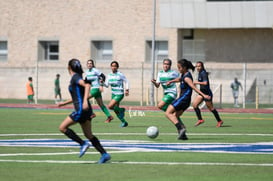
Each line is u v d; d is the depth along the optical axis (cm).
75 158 2880
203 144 3547
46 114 6462
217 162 2773
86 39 11250
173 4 10156
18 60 11638
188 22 10150
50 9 11456
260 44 10306
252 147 3400
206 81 4894
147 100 8675
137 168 2578
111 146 3406
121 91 4906
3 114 6438
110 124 5122
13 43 11675
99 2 11162
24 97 10956
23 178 2322
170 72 4256
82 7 11269
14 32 11681
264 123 5462
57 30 11419
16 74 11150
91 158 2880
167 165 2670
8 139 3775
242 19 9888
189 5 10075
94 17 11206
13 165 2647
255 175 2420
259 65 10312
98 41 11306
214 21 10019
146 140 3762
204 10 10012
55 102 9550
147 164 2697
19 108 7919
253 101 9700
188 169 2559
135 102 9631
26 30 11606
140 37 10919
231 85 8969
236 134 4250
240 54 10400
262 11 9762
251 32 10350
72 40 11331
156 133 3559
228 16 9931
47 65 11350
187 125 5134
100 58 11281
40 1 11519
